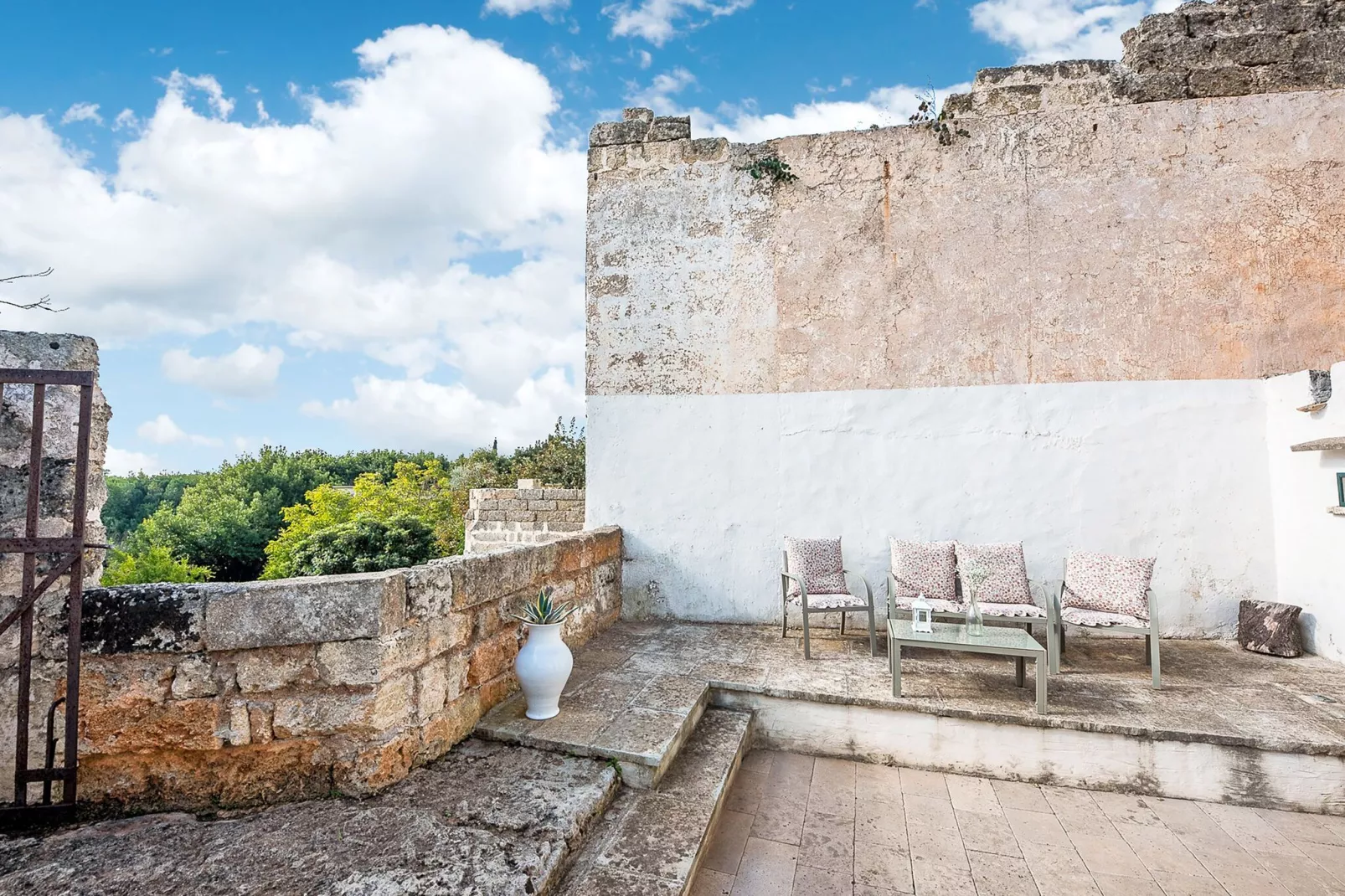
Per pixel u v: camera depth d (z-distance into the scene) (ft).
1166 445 17.53
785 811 11.01
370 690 9.11
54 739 8.29
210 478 84.69
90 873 7.16
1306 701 12.72
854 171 19.44
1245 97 17.63
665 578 19.99
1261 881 9.18
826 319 19.47
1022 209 18.47
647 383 20.49
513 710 12.12
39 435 8.09
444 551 46.68
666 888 7.71
